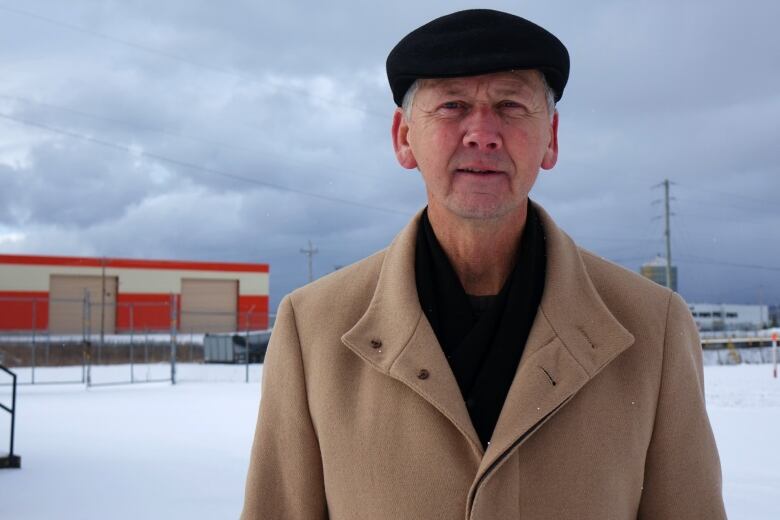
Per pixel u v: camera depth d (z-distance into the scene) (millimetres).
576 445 1309
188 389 17234
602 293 1471
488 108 1318
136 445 8984
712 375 20609
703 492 1396
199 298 40844
